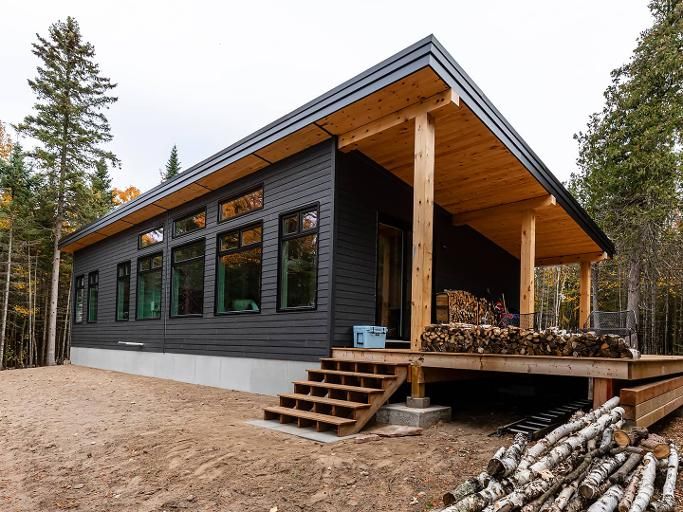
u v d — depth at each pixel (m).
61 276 22.19
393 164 7.26
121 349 12.07
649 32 14.44
